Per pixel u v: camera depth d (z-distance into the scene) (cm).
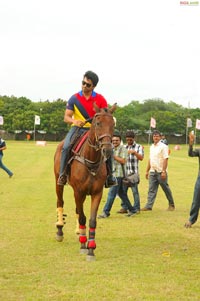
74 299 582
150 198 1289
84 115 838
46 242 880
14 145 6003
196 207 1027
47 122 8838
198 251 827
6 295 593
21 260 752
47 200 1429
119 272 692
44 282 643
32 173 2298
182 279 663
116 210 1288
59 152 905
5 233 954
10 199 1447
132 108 11344
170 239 920
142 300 579
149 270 704
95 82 824
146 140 9256
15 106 9344
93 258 756
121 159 1152
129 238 925
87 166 775
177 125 9300
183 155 4397
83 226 814
